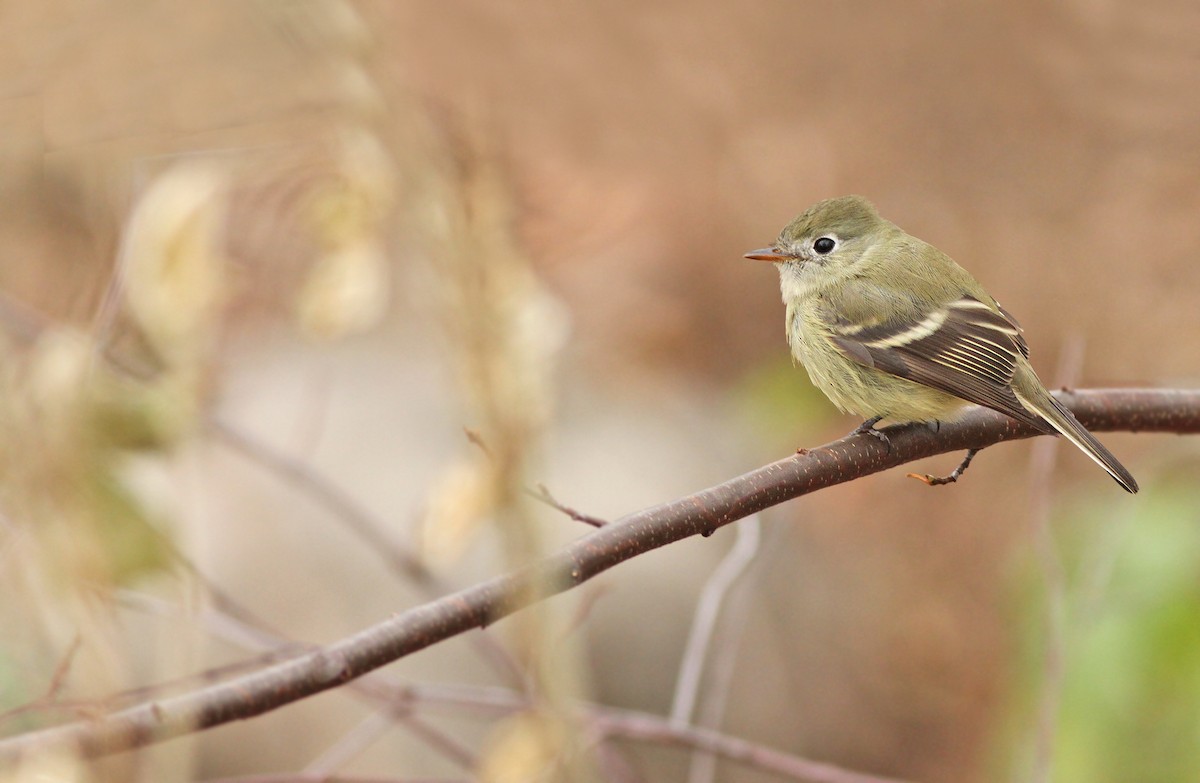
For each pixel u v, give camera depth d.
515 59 15.06
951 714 14.13
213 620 9.12
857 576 14.88
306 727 11.73
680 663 13.21
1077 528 9.40
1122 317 15.63
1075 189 16.22
